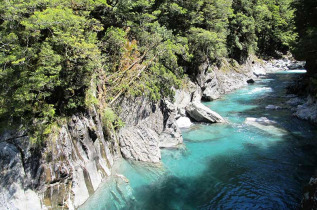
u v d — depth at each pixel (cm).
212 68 3519
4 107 840
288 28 6619
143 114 1636
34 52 916
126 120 1538
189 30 2806
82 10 1329
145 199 1162
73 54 1056
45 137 950
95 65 1170
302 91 3016
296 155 1593
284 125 2116
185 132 2050
